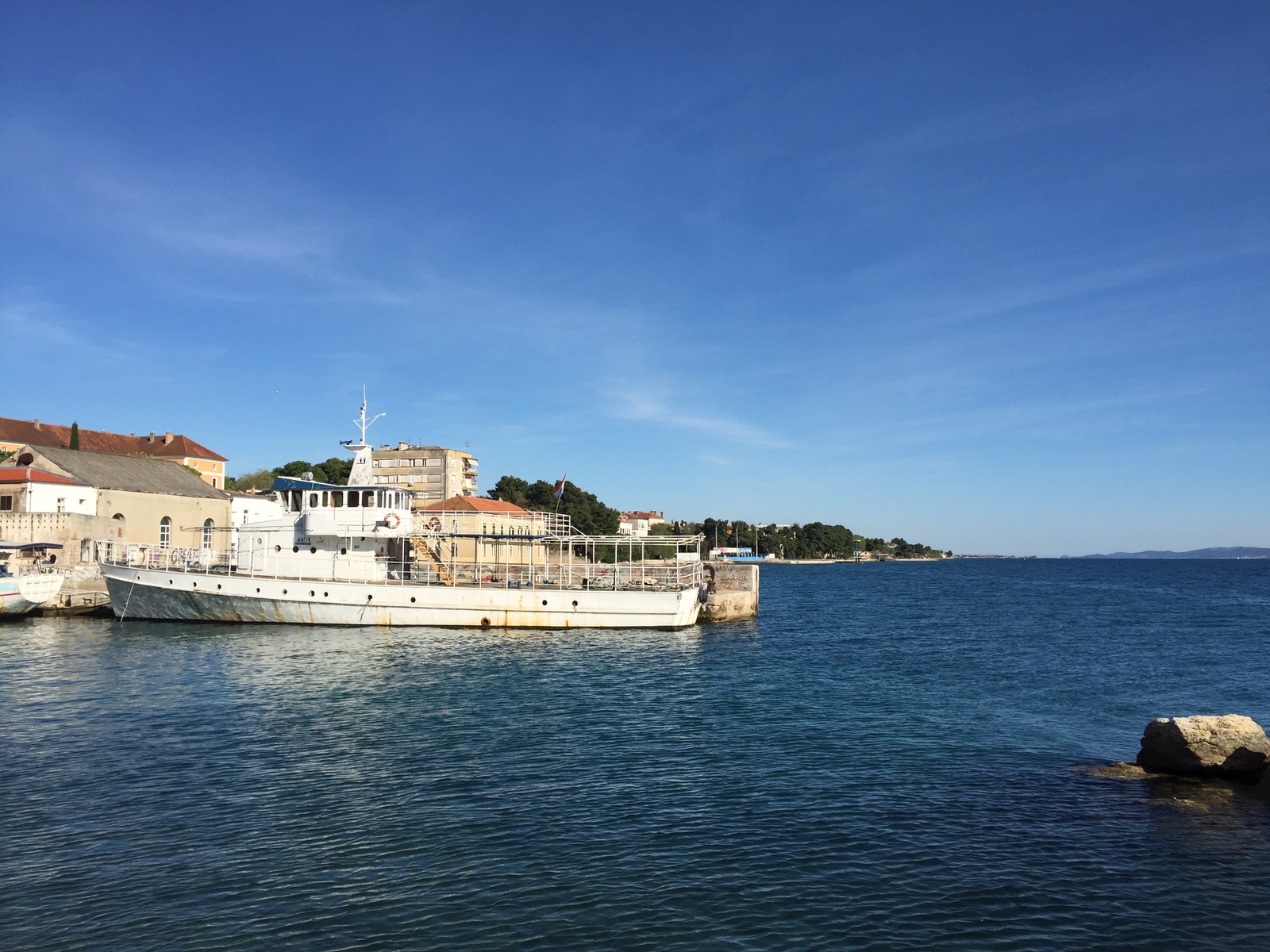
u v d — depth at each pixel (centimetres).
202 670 3675
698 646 4947
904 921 1413
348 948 1298
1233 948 1337
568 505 15625
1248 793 2098
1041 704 3319
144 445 10588
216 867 1581
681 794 2064
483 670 3838
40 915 1389
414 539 5612
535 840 1742
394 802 1959
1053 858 1684
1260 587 14162
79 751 2353
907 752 2506
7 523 6088
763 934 1362
